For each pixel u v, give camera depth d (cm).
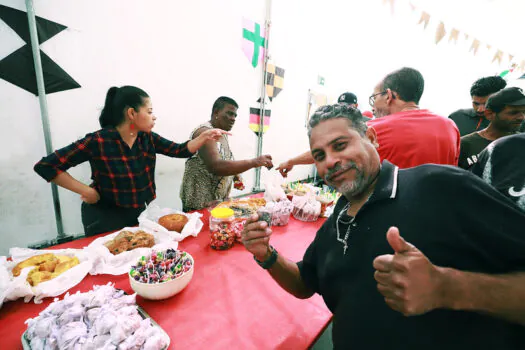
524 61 478
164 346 67
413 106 148
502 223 49
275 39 346
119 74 215
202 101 282
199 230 145
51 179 130
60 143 195
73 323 67
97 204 153
